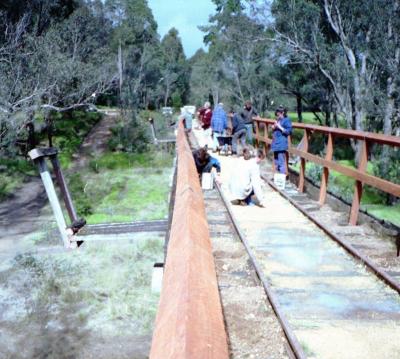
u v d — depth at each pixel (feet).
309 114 212.43
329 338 13.61
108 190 85.15
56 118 129.59
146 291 43.83
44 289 44.06
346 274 18.21
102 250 54.34
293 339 12.62
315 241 22.43
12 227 65.31
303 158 35.60
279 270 18.60
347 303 15.76
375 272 18.07
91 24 130.21
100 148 124.36
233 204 30.53
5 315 39.86
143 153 117.91
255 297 15.76
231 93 173.78
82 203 75.05
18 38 91.50
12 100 80.43
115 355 33.88
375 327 14.28
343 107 99.76
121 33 170.91
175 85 270.46
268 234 23.58
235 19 142.41
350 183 61.41
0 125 82.38
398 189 19.89
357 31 93.35
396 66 79.00
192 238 7.95
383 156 65.51
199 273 6.61
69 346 35.27
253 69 148.46
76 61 101.04
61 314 39.99
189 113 89.66
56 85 90.53
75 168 105.81
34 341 36.06
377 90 84.74
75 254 53.42
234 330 13.65
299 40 101.65
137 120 134.82
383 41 80.33
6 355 34.35
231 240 22.31
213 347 4.89
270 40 108.78
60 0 128.67
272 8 103.65
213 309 5.83
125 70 173.37
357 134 24.68
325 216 27.53
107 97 202.80
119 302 41.73
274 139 39.73
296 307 15.44
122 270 48.37
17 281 46.21
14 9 104.47
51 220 67.31
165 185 88.48
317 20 96.53
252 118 56.90
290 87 139.85
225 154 55.36
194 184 14.48
